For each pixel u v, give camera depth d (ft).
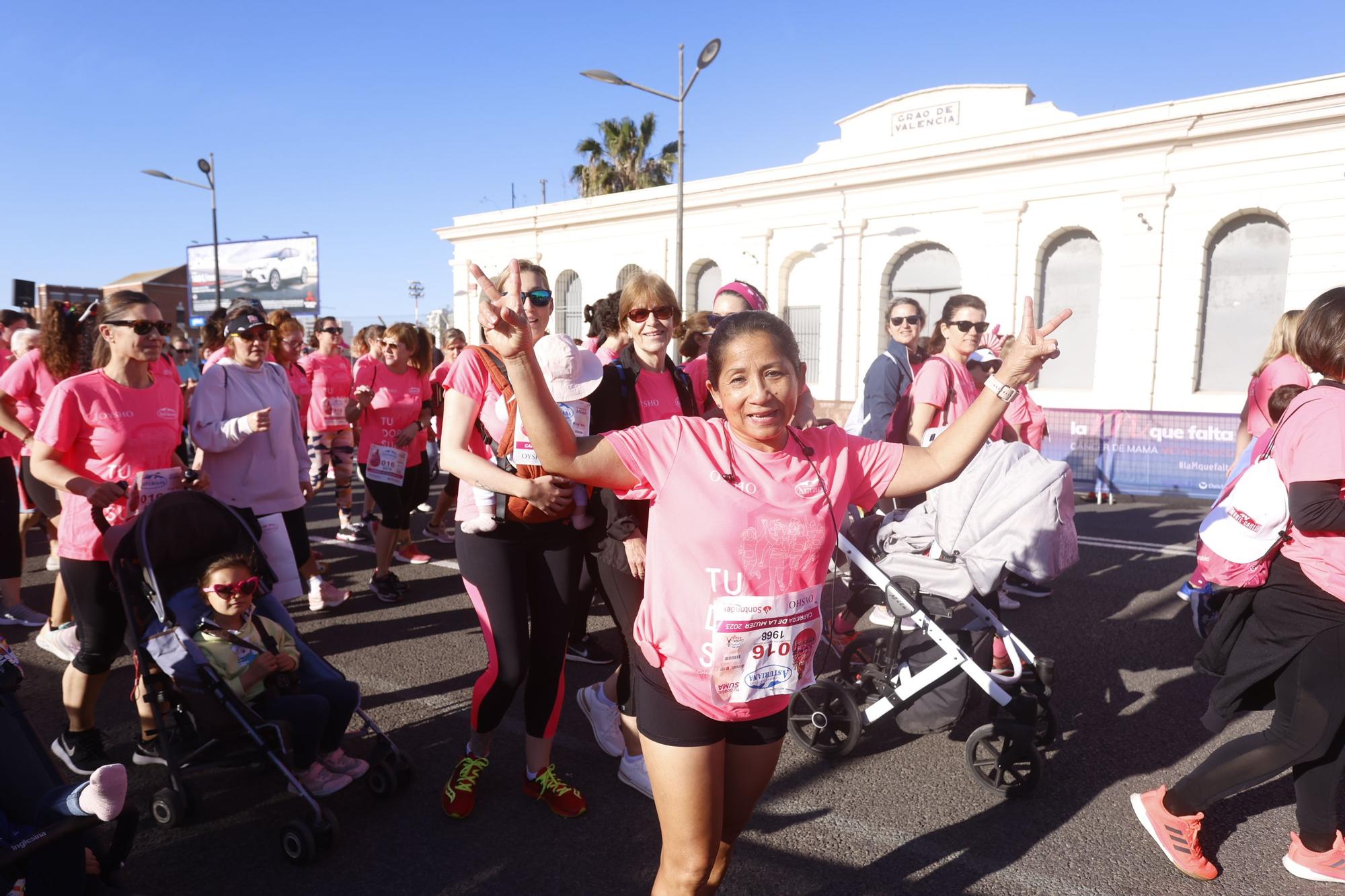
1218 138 47.11
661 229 70.08
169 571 10.50
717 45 53.36
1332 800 8.73
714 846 6.38
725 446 6.12
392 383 20.17
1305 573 8.13
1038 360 6.13
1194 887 8.84
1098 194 51.16
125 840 7.63
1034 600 18.94
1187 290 49.03
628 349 10.48
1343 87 42.98
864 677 11.99
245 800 10.53
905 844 9.64
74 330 14.19
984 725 11.37
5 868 6.10
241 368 13.89
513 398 8.96
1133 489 34.91
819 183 61.05
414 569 21.77
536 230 77.46
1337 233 44.62
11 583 16.84
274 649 10.49
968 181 55.62
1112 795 10.72
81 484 10.37
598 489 9.66
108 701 13.39
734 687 6.02
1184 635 16.58
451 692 13.91
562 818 10.07
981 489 11.78
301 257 146.10
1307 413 7.86
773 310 65.00
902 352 16.70
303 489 15.39
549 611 9.84
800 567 6.03
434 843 9.57
